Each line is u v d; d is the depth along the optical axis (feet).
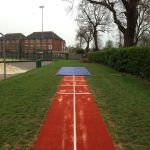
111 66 64.59
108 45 213.87
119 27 58.08
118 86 29.35
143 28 116.57
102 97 22.00
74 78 39.14
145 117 15.19
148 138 11.45
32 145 10.50
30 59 150.51
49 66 76.13
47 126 13.16
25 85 29.63
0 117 14.90
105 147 10.28
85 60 108.78
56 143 10.66
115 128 12.91
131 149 10.17
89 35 172.55
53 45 266.57
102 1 60.39
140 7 56.90
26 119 14.53
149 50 32.45
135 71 40.75
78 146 10.34
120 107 17.94
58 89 26.84
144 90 26.30
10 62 104.88
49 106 18.15
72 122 13.98
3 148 10.21
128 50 45.32
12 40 284.82
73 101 20.20
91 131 12.35
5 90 25.53
